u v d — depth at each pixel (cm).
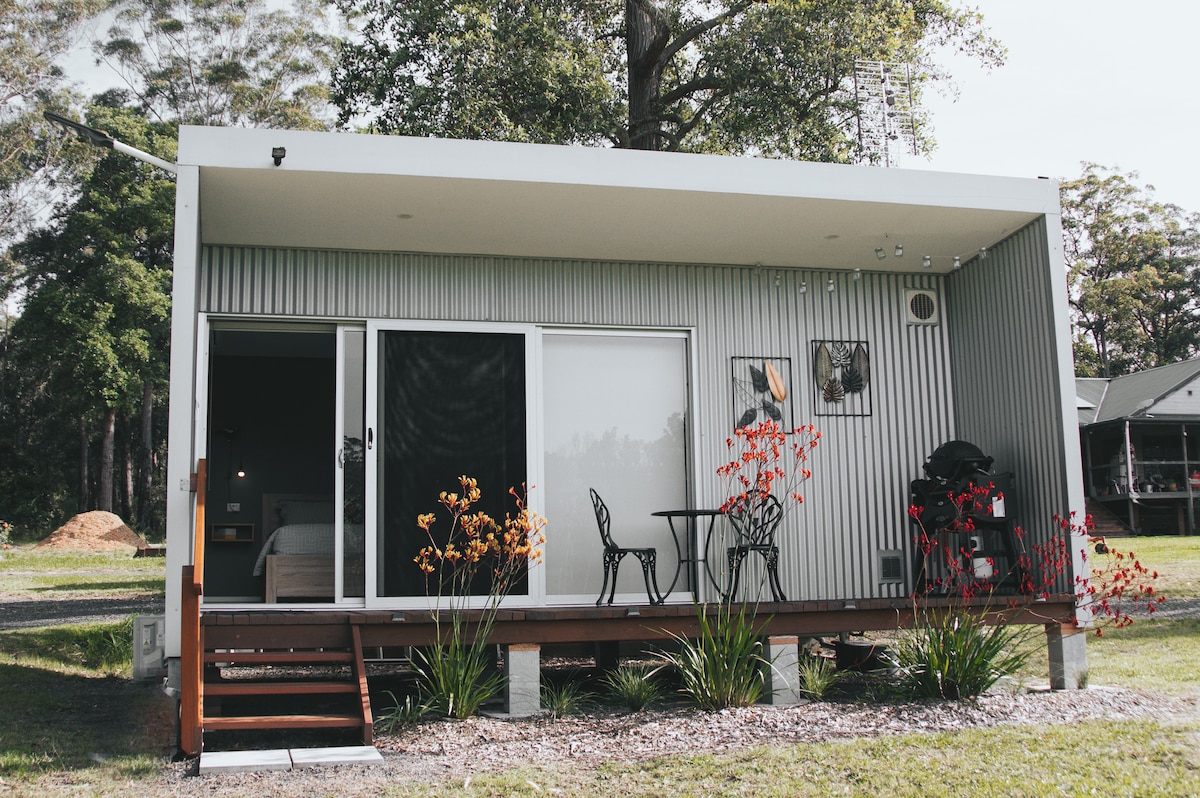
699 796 436
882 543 771
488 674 679
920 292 810
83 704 628
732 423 752
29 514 3378
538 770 475
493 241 695
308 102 3322
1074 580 672
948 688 609
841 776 461
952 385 805
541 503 704
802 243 725
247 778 465
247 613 625
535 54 1290
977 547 770
